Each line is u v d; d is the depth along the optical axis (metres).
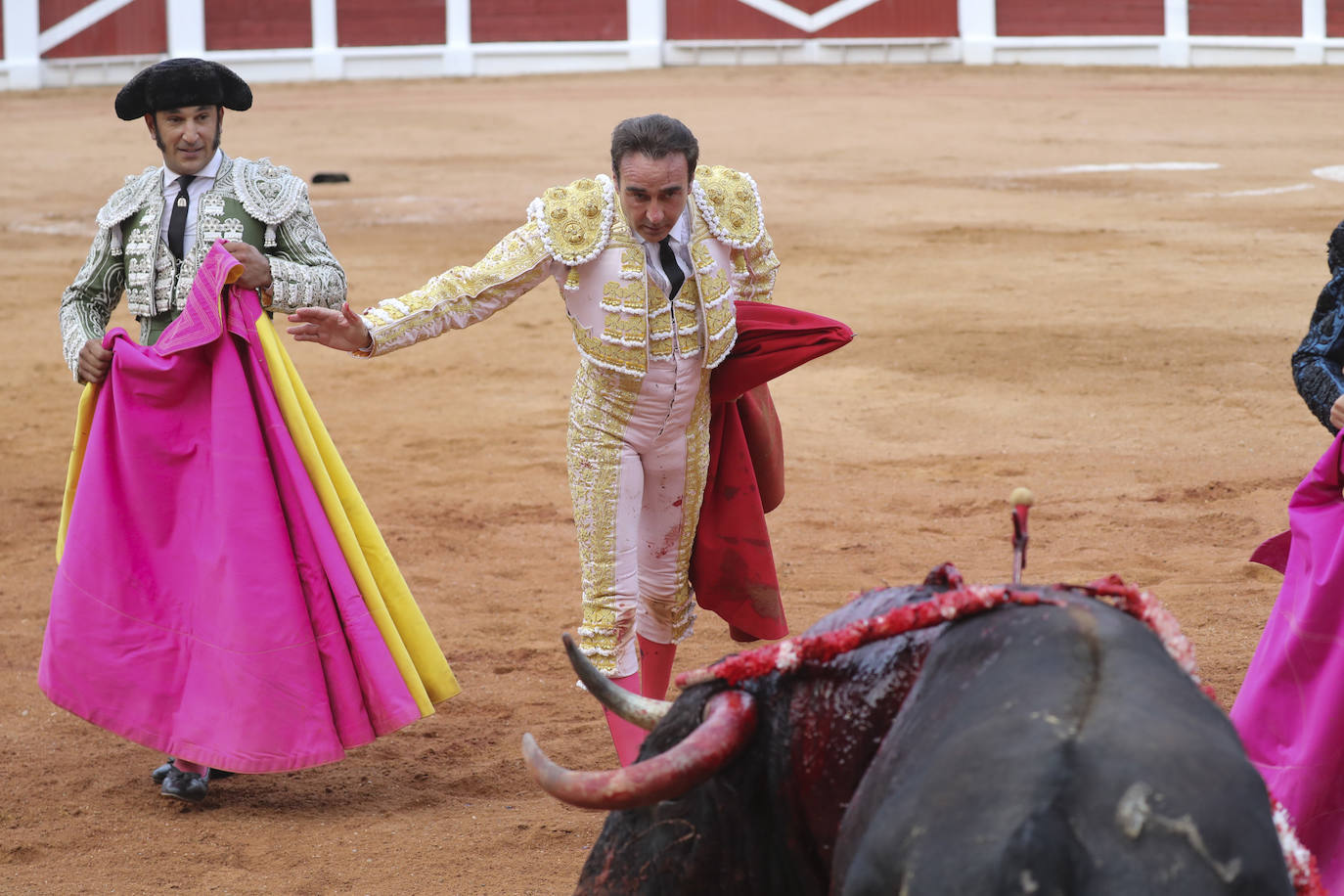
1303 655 6.78
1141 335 25.12
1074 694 3.50
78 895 8.09
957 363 23.56
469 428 20.94
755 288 9.26
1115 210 39.28
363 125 63.47
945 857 3.27
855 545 15.02
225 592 8.81
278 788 9.73
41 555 15.81
